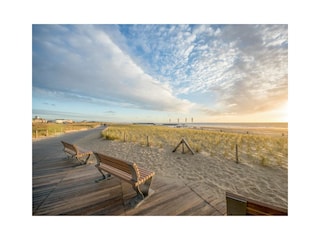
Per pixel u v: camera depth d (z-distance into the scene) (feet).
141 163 17.13
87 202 7.82
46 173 11.80
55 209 7.36
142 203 7.67
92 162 15.31
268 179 12.58
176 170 14.71
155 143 29.37
